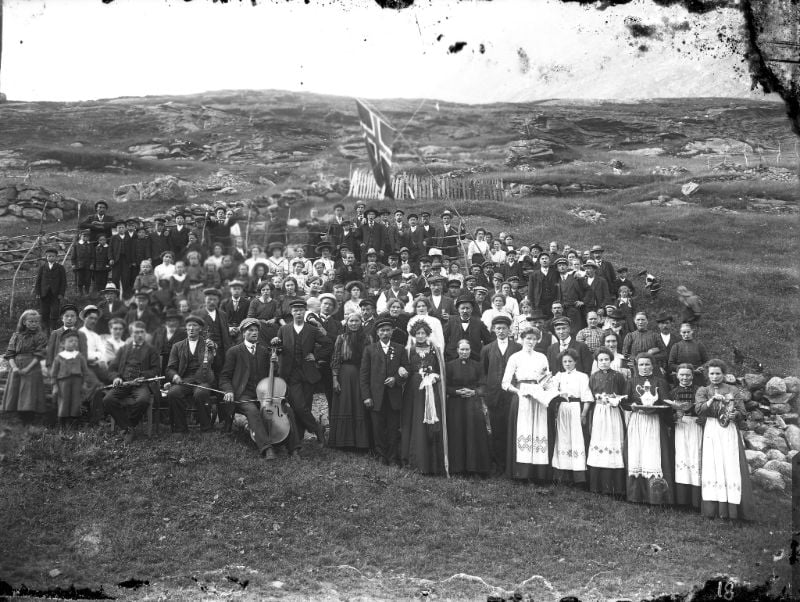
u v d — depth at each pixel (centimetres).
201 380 1059
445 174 3612
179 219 1579
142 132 4553
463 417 1081
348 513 934
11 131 4231
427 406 1062
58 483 928
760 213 2916
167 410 1113
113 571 801
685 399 1032
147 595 756
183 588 775
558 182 3472
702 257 2347
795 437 1266
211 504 920
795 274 2078
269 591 779
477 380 1093
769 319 1777
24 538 838
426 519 943
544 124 4734
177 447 1019
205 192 2870
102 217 1592
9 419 1035
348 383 1095
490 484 1049
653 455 1020
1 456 957
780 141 4269
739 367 1525
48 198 2238
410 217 1891
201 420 1082
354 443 1083
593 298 1534
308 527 905
